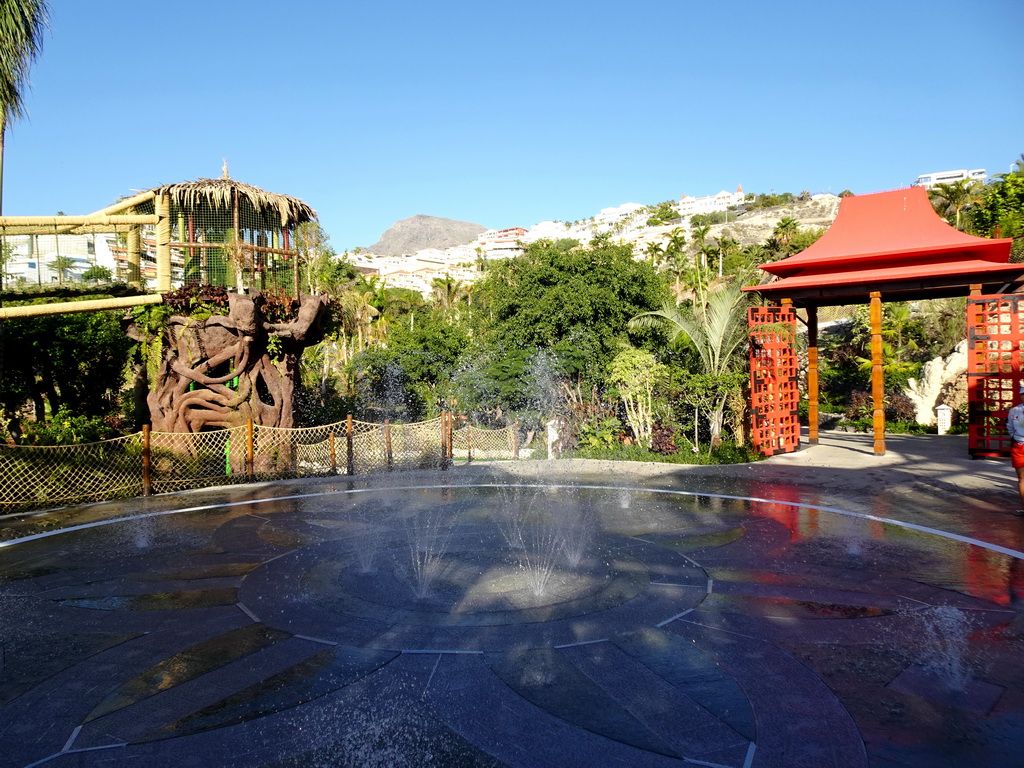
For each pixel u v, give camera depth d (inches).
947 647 172.2
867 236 532.7
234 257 538.9
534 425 809.5
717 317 561.9
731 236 3804.1
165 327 514.0
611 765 123.5
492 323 995.3
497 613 199.2
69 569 260.7
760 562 249.1
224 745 132.6
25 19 389.7
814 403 596.4
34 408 599.2
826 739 131.0
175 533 318.0
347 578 236.7
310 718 142.3
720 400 570.6
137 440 455.5
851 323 1071.6
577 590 218.2
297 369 596.7
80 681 163.0
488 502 377.4
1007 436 485.1
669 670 161.6
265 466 486.9
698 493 393.1
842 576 231.3
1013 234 783.1
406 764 124.5
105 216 373.1
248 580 239.8
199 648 180.9
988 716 138.4
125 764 126.9
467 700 148.8
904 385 839.1
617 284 818.2
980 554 255.3
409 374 1112.2
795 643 176.1
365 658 171.3
